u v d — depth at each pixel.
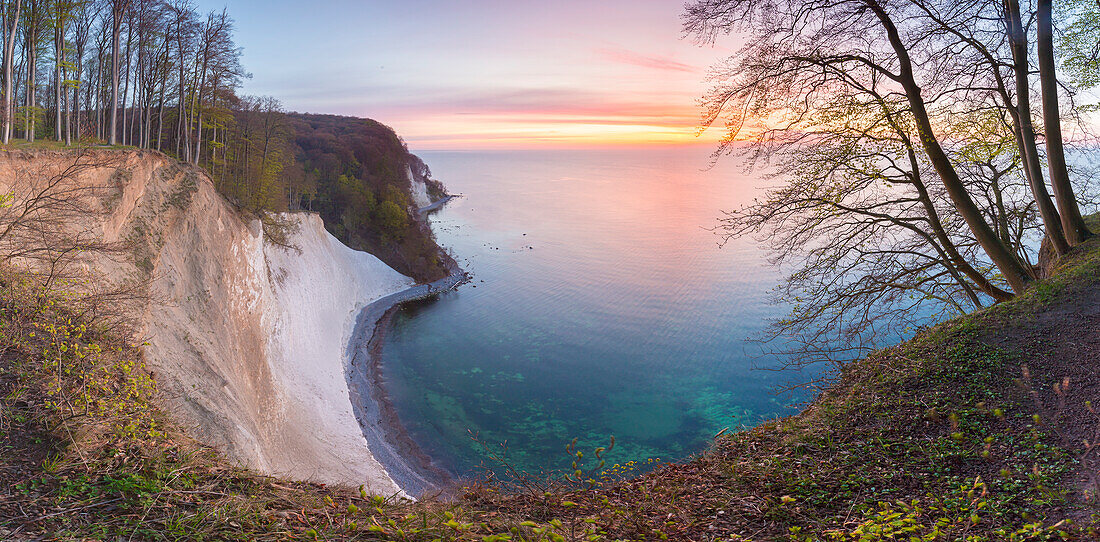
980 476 5.50
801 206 12.10
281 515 4.59
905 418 6.92
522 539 4.34
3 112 22.77
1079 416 5.97
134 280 15.02
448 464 28.83
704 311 60.91
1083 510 4.59
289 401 24.38
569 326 55.66
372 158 98.75
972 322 8.91
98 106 41.50
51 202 10.24
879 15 10.48
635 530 4.93
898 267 12.91
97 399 6.11
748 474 6.18
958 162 12.17
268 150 51.44
